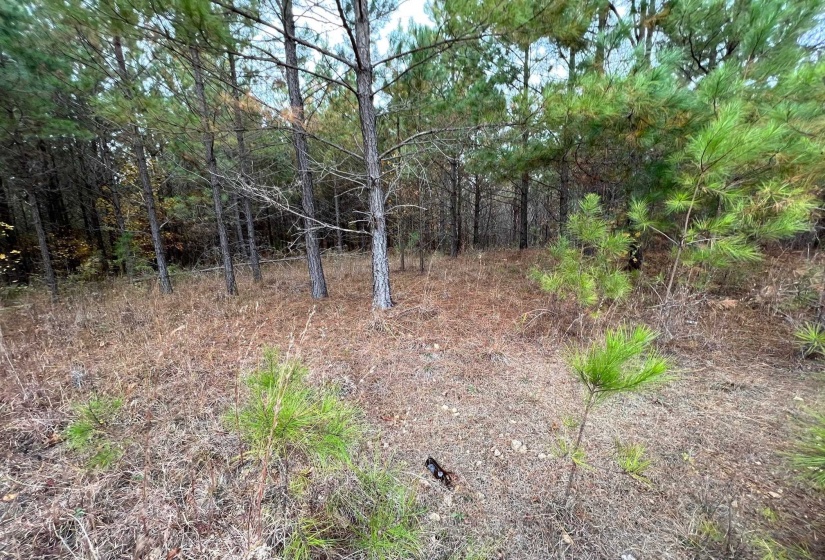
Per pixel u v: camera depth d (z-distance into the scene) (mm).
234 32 3121
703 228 2957
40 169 7824
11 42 4059
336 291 6270
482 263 7957
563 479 1972
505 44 3863
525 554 1566
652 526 1671
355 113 6043
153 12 2637
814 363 3088
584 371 1408
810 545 1516
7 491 1801
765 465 1999
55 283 7523
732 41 4086
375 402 2725
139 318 4797
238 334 3973
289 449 1388
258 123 4812
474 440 2314
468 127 4207
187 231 11484
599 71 4066
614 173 4672
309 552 1479
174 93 4609
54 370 3135
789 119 2791
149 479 1869
